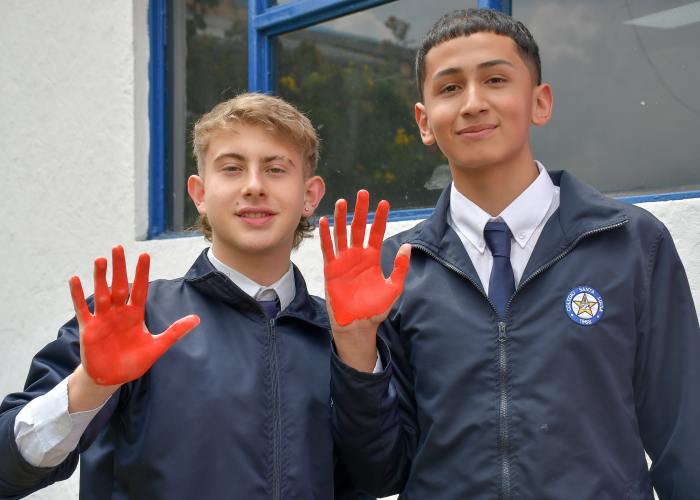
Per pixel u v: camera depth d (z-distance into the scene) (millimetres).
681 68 2037
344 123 2869
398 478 1562
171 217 3361
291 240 1694
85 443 1313
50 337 3590
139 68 3270
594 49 2201
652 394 1423
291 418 1509
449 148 1535
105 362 1174
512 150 1517
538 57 1635
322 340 1677
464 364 1452
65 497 3307
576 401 1365
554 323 1424
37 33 3656
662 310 1414
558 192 1628
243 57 3170
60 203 3557
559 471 1334
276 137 1576
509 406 1402
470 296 1520
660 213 1949
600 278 1430
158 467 1372
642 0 2102
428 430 1479
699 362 1385
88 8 3410
